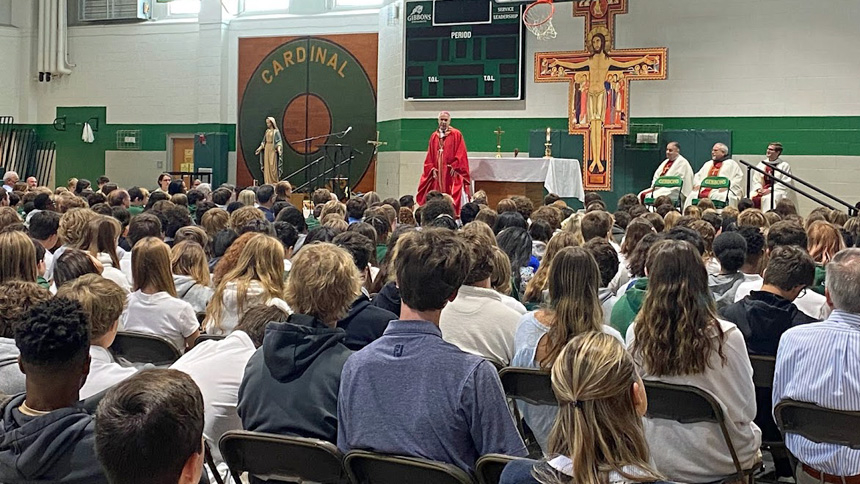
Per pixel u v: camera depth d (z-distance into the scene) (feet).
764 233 18.78
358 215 25.96
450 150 38.88
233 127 53.67
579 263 10.19
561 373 5.93
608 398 5.76
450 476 7.50
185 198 28.25
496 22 43.47
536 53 42.60
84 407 7.15
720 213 26.96
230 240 17.22
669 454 9.89
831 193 39.75
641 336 9.84
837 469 9.86
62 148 57.67
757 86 40.60
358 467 8.02
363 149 50.72
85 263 13.02
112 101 56.54
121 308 9.48
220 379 9.75
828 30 39.45
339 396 8.23
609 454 5.69
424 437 7.75
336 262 9.05
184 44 54.90
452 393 7.75
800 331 10.16
